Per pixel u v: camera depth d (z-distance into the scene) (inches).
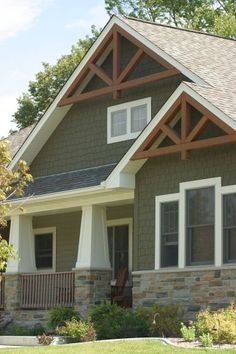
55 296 1061.8
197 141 866.1
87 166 1105.4
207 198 890.7
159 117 904.3
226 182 871.1
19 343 933.8
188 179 909.2
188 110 882.8
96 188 979.3
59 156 1145.4
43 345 856.9
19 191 831.7
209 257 880.9
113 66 1050.1
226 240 868.0
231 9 2030.0
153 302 925.8
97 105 1105.4
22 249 1127.6
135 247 958.4
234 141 832.3
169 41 1026.1
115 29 1047.6
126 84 1029.2
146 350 696.4
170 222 925.2
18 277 1115.3
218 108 844.0
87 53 1080.8
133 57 1021.8
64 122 1146.7
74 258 1172.5
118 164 951.6
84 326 893.2
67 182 1075.9
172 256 920.3
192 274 890.1
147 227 946.7
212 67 985.5
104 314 910.4
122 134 1066.1
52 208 1088.2
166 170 933.8
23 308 1104.2
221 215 871.1
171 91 1009.5
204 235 888.9
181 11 2038.6
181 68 959.0
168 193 927.0
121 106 1071.0
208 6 2030.0
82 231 1034.7
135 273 949.2
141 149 925.2
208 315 796.0
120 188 959.0
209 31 1957.4
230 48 1099.9
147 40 1003.9
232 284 850.8
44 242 1234.6
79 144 1120.8
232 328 747.4
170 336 867.4
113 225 1131.3
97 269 1019.9
